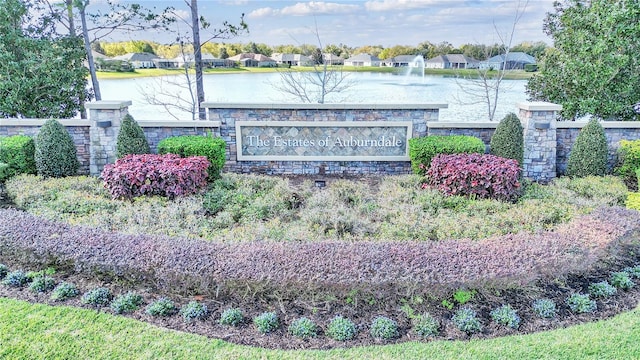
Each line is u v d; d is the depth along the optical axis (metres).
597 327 3.62
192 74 13.14
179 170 6.26
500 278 3.88
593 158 7.79
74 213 5.74
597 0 9.34
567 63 9.70
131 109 13.69
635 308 3.96
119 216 5.48
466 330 3.59
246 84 14.04
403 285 3.80
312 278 3.77
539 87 10.67
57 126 7.71
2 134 8.47
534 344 3.38
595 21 9.36
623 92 9.43
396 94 13.66
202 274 3.87
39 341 3.36
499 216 5.61
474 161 6.76
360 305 3.93
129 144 7.59
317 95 13.07
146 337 3.45
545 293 4.18
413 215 5.68
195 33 11.66
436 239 5.12
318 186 7.74
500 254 4.12
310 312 3.85
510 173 6.31
